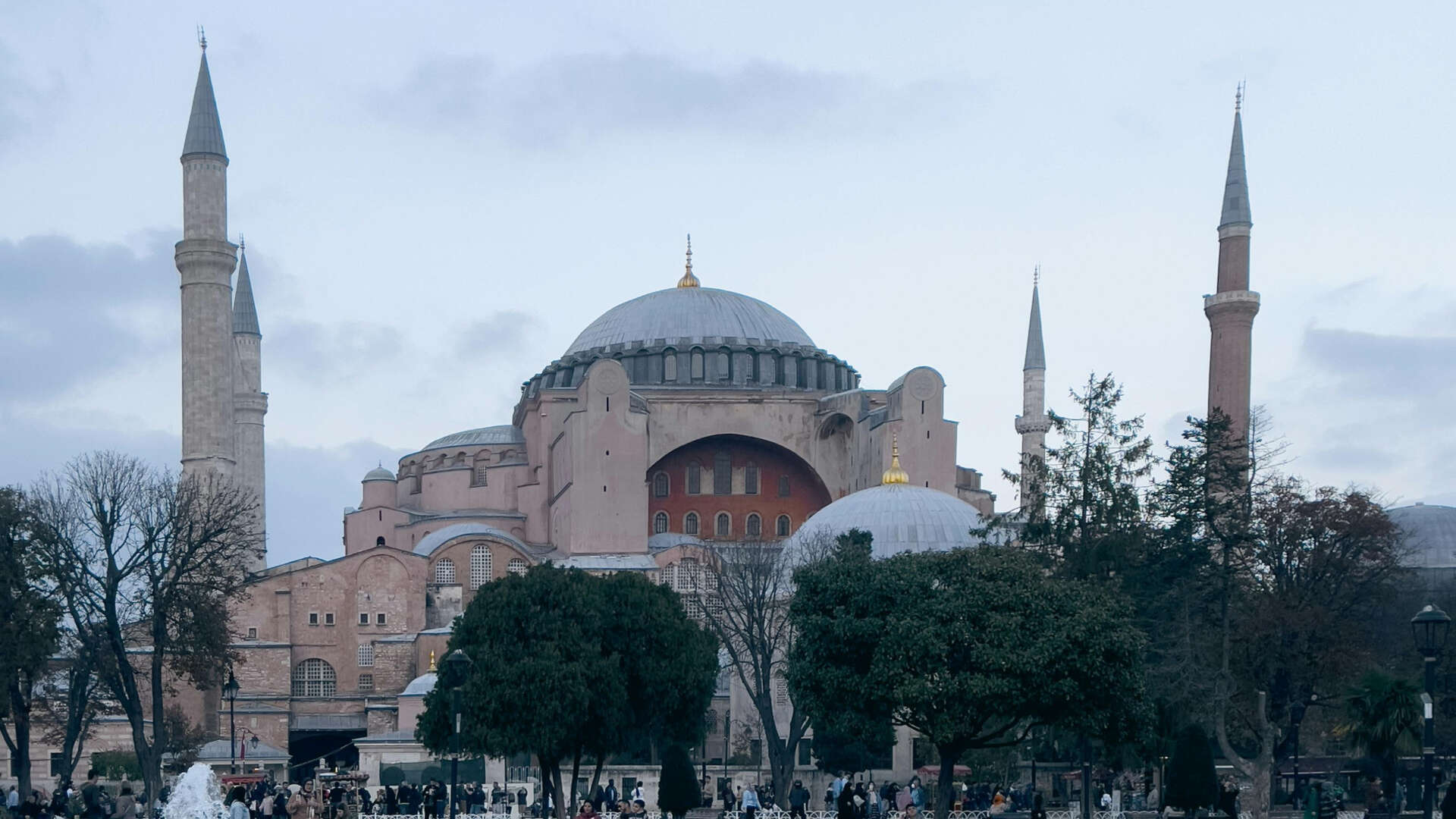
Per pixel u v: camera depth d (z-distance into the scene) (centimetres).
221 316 9881
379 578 10650
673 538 11100
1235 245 9219
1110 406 6284
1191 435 6081
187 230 9850
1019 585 4697
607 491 10619
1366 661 5847
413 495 12675
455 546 10894
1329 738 7394
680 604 6331
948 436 10506
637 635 5906
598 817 4912
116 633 6556
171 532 7000
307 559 11006
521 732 5466
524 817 5712
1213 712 5347
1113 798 5528
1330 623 5788
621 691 5694
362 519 11825
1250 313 9125
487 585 5844
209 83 10075
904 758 7212
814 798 7550
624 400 10756
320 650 10500
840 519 8369
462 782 7900
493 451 12462
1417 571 8362
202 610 6700
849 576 4809
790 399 11544
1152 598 5722
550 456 11769
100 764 8488
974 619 4606
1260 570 6300
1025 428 12375
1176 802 4591
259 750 8956
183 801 4131
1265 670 5788
